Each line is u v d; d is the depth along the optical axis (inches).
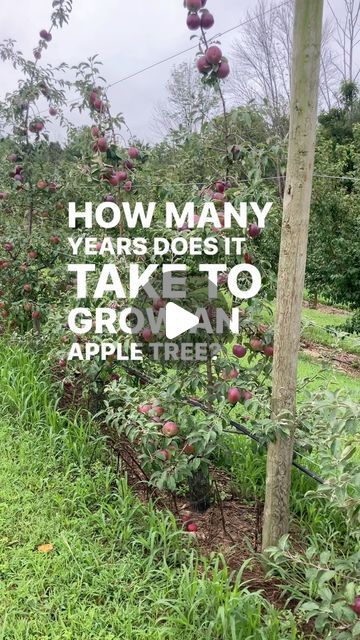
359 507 68.0
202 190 100.0
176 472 93.4
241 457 121.0
